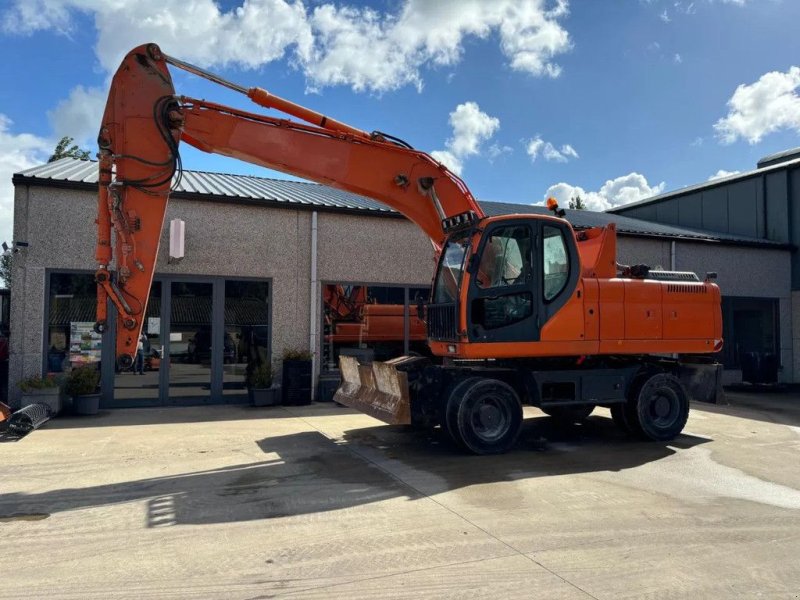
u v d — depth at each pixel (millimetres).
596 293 7469
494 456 6793
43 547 3979
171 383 10156
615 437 8062
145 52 6086
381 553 3893
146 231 6039
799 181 15781
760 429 8758
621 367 7941
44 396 8844
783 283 15836
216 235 10500
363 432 8117
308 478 5773
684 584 3461
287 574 3562
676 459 6730
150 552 3898
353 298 11539
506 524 4473
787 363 15703
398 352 11789
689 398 8438
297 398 10469
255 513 4707
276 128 6859
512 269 7102
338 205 11367
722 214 17828
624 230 13898
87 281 9648
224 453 6793
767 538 4227
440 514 4703
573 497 5203
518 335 7051
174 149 6125
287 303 10938
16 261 9266
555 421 9328
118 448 6988
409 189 7598
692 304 8094
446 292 7410
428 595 3289
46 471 5949
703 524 4512
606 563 3750
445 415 6953
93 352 9680
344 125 7121
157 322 10086
